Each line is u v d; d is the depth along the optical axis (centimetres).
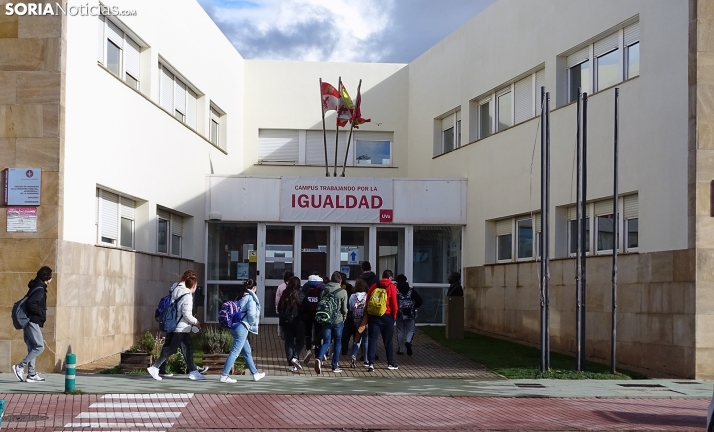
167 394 1211
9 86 1413
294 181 2355
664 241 1532
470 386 1374
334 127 2847
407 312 1789
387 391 1295
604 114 1755
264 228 2359
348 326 1739
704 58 1468
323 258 2362
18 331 1388
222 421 1014
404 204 2366
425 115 2700
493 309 2195
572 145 1872
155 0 1909
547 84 1989
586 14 1831
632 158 1648
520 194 2083
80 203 1495
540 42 2023
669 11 1545
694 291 1438
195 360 1587
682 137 1495
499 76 2223
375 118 2838
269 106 2819
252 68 2827
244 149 2806
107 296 1605
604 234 1781
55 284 1384
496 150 2219
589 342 1753
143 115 1841
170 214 2106
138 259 1784
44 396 1164
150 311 1867
